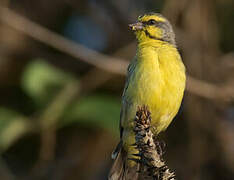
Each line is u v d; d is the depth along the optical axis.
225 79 13.16
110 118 10.45
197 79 12.93
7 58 13.50
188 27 13.41
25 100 12.95
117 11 14.30
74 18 14.62
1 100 13.16
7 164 13.00
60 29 14.47
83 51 12.12
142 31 10.90
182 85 10.08
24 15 14.09
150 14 11.06
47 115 10.76
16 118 10.72
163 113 9.99
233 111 13.41
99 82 12.91
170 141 13.52
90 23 14.85
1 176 11.98
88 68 13.61
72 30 14.59
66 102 10.80
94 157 13.30
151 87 9.77
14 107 12.91
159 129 10.29
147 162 7.55
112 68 12.09
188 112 13.16
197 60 13.27
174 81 9.87
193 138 13.11
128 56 13.41
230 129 13.37
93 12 14.31
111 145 13.32
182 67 10.16
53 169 12.93
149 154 7.54
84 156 13.30
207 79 13.18
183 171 13.18
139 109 7.68
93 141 13.34
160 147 8.55
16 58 13.59
